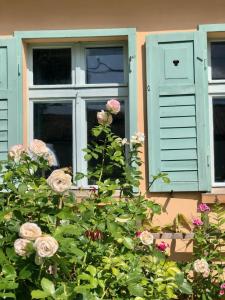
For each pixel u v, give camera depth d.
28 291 2.57
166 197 4.79
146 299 2.91
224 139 4.93
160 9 4.96
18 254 2.45
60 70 5.09
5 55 4.93
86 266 2.79
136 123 4.84
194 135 4.79
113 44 5.07
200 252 4.39
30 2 4.99
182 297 4.12
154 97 4.84
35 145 3.05
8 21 4.99
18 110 4.89
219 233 4.43
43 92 5.04
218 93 4.94
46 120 5.05
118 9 4.96
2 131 4.89
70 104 5.07
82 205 2.99
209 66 5.00
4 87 4.91
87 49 5.09
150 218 4.57
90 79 5.08
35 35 4.95
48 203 2.76
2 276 2.51
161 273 3.07
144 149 4.84
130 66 4.89
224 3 4.92
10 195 2.90
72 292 2.49
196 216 4.75
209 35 4.95
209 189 4.75
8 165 3.16
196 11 4.93
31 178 3.08
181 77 4.84
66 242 2.52
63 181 2.61
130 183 3.73
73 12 4.98
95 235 2.98
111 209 3.11
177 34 4.87
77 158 4.98
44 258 2.43
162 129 4.82
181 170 4.77
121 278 2.80
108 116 3.68
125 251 3.03
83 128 5.02
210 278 4.20
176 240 4.67
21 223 2.68
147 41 4.88
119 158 3.64
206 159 4.77
